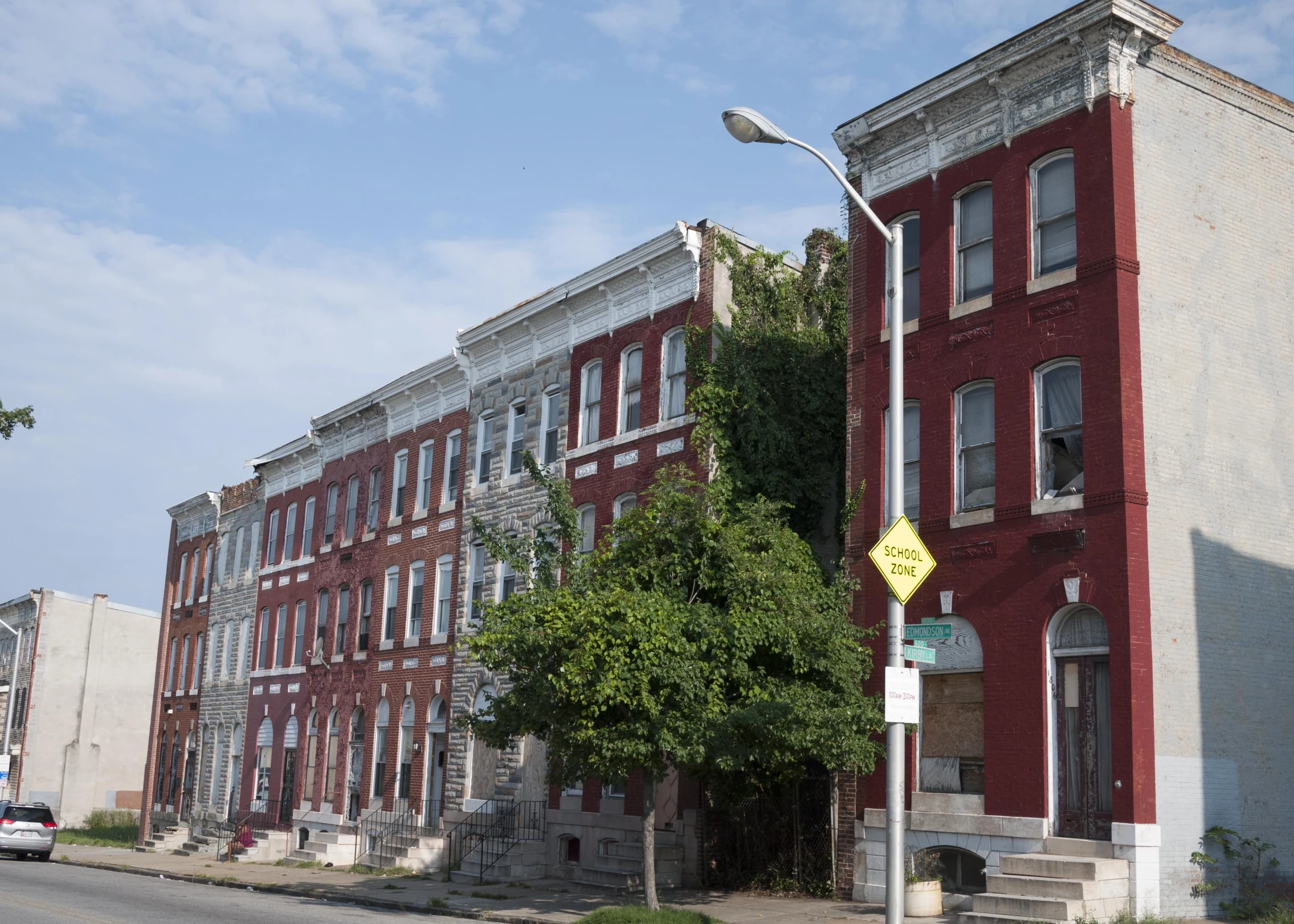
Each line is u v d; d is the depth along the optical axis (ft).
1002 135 68.08
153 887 91.56
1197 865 57.31
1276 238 69.26
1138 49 64.13
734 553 63.87
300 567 143.02
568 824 92.48
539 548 68.95
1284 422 67.15
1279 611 64.08
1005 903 54.75
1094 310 61.82
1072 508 61.00
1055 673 61.11
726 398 83.25
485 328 110.63
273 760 140.97
